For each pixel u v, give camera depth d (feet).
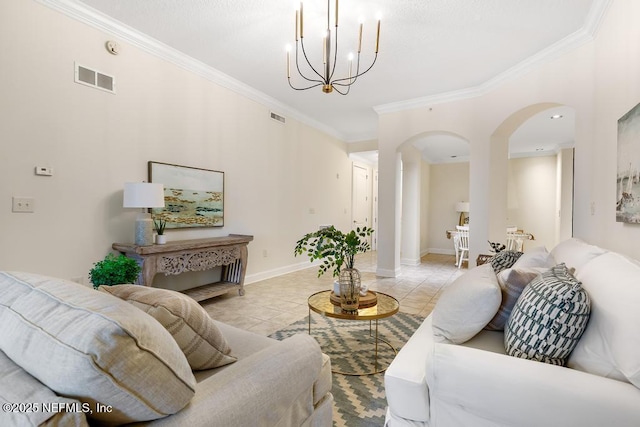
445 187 27.32
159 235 9.73
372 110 16.81
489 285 4.46
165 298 3.35
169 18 8.96
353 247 6.85
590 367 3.32
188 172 11.46
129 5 8.41
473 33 9.40
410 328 9.36
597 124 8.20
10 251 7.43
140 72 10.00
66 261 8.34
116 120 9.40
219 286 12.04
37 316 2.33
